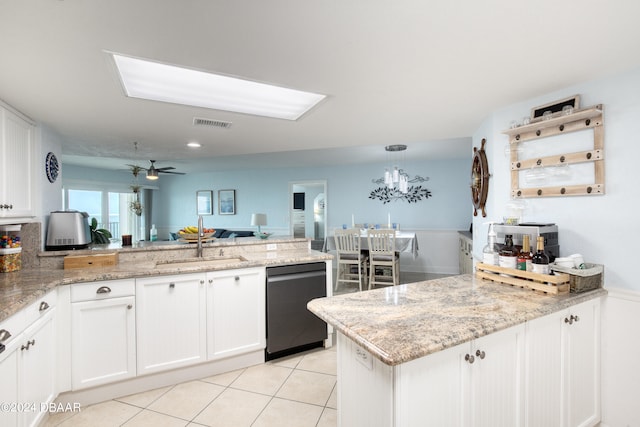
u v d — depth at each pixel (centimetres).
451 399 113
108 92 191
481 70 168
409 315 133
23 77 168
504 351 129
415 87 190
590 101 182
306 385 223
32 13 113
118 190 723
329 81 180
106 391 205
